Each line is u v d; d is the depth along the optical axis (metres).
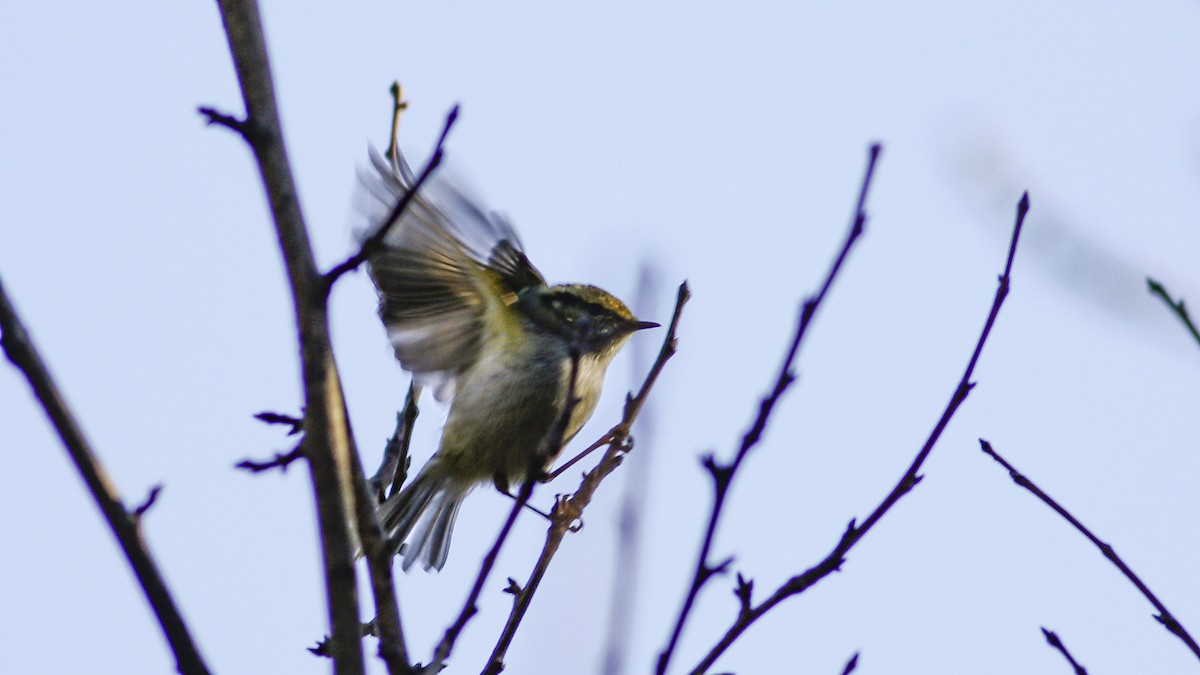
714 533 7.02
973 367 7.92
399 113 10.03
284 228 7.47
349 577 7.53
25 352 7.10
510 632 8.44
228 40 7.60
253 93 7.52
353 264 7.40
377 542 7.98
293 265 7.47
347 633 7.48
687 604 6.95
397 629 7.84
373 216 10.15
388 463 11.84
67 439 7.18
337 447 7.56
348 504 7.61
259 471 8.36
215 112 7.39
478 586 7.63
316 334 7.43
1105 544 8.70
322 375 7.45
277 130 7.55
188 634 7.21
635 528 8.50
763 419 7.00
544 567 8.52
